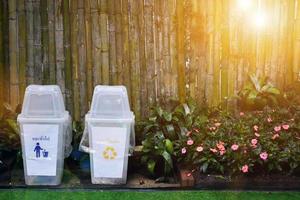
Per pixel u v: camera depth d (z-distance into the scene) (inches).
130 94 142.5
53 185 115.9
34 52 139.6
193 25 139.6
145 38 139.6
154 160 120.7
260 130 123.0
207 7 139.0
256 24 141.3
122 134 113.9
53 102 112.0
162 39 139.7
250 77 143.0
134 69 141.0
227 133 121.4
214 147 117.6
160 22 138.9
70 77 141.2
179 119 132.3
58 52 139.7
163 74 141.8
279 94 141.2
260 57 143.5
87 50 139.9
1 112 141.3
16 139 128.4
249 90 141.6
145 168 126.4
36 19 137.8
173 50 140.6
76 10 137.6
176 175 121.1
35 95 111.4
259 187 113.2
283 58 143.9
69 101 142.3
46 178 115.6
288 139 119.7
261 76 144.3
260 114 131.2
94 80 141.5
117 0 137.2
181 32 139.7
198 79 142.9
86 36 139.2
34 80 141.0
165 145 120.3
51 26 138.2
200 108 139.7
